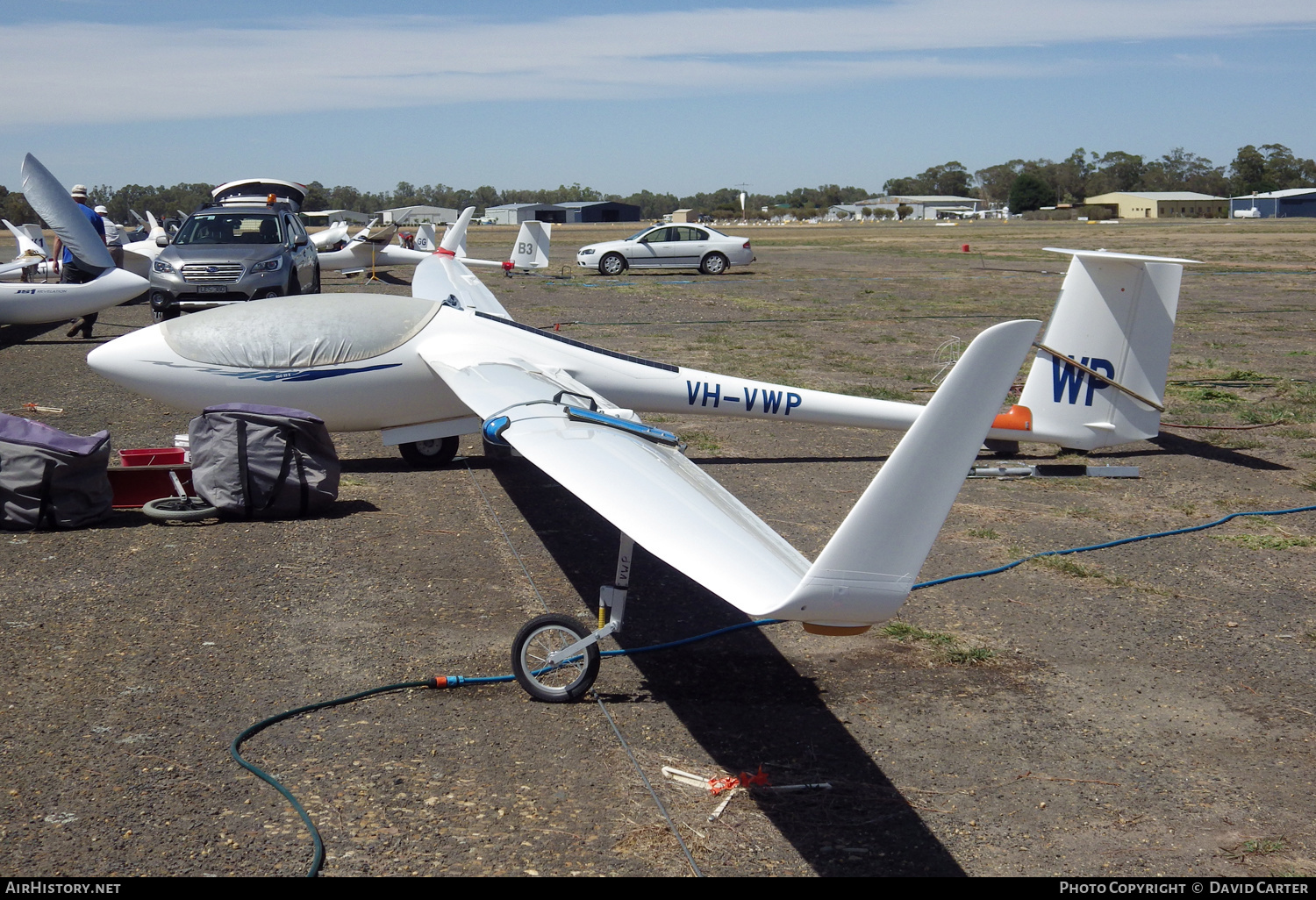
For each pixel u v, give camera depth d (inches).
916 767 153.4
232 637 189.3
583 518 271.6
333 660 181.9
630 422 203.3
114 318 658.2
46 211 535.8
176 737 153.0
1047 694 178.4
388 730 158.6
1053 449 353.7
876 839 134.4
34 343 543.8
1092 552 253.8
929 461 111.1
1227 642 201.0
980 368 109.8
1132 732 165.5
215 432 258.5
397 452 340.5
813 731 163.6
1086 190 6540.4
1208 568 243.1
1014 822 139.5
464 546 245.9
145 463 272.4
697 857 129.0
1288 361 537.0
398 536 251.3
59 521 244.1
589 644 168.9
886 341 595.2
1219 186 6806.1
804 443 365.1
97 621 193.3
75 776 140.9
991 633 203.9
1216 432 380.2
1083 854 132.3
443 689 173.3
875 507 111.0
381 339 298.7
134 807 134.3
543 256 1043.9
